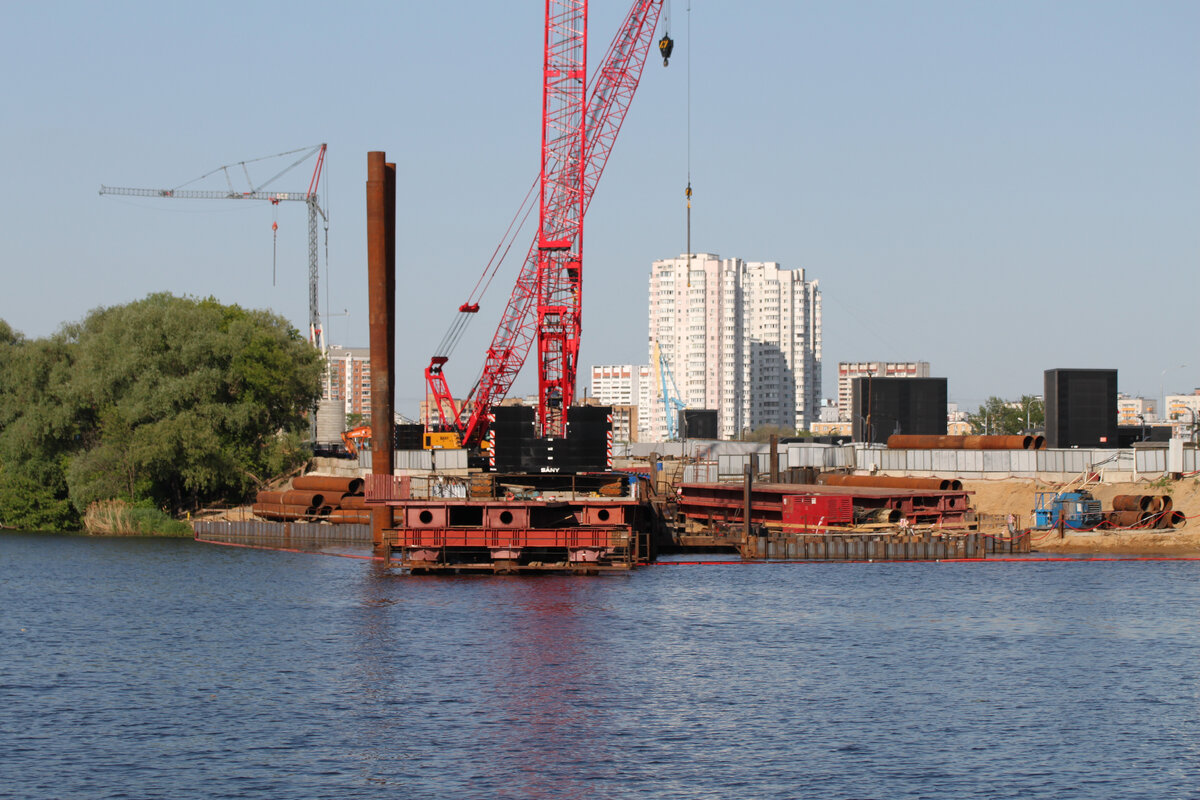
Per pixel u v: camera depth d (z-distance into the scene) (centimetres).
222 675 7575
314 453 19962
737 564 13125
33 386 18175
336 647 8419
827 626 9194
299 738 6216
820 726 6425
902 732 6322
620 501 11800
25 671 7719
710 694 7081
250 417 17738
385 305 12650
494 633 8888
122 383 17500
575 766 5778
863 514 14125
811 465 18388
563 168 17538
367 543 15488
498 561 11719
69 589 11406
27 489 17825
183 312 17875
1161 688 7225
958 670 7694
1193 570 12375
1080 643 8531
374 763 5822
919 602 10325
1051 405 19725
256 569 12888
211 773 5672
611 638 8706
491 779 5600
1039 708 6775
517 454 12938
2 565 13400
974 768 5744
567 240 17550
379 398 12644
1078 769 5734
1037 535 14512
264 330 18512
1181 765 5797
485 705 6850
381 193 12569
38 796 5366
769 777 5622
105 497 17238
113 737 6234
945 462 17300
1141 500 14538
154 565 13350
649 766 5784
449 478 13375
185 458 16988
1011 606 10094
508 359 18888
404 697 7025
